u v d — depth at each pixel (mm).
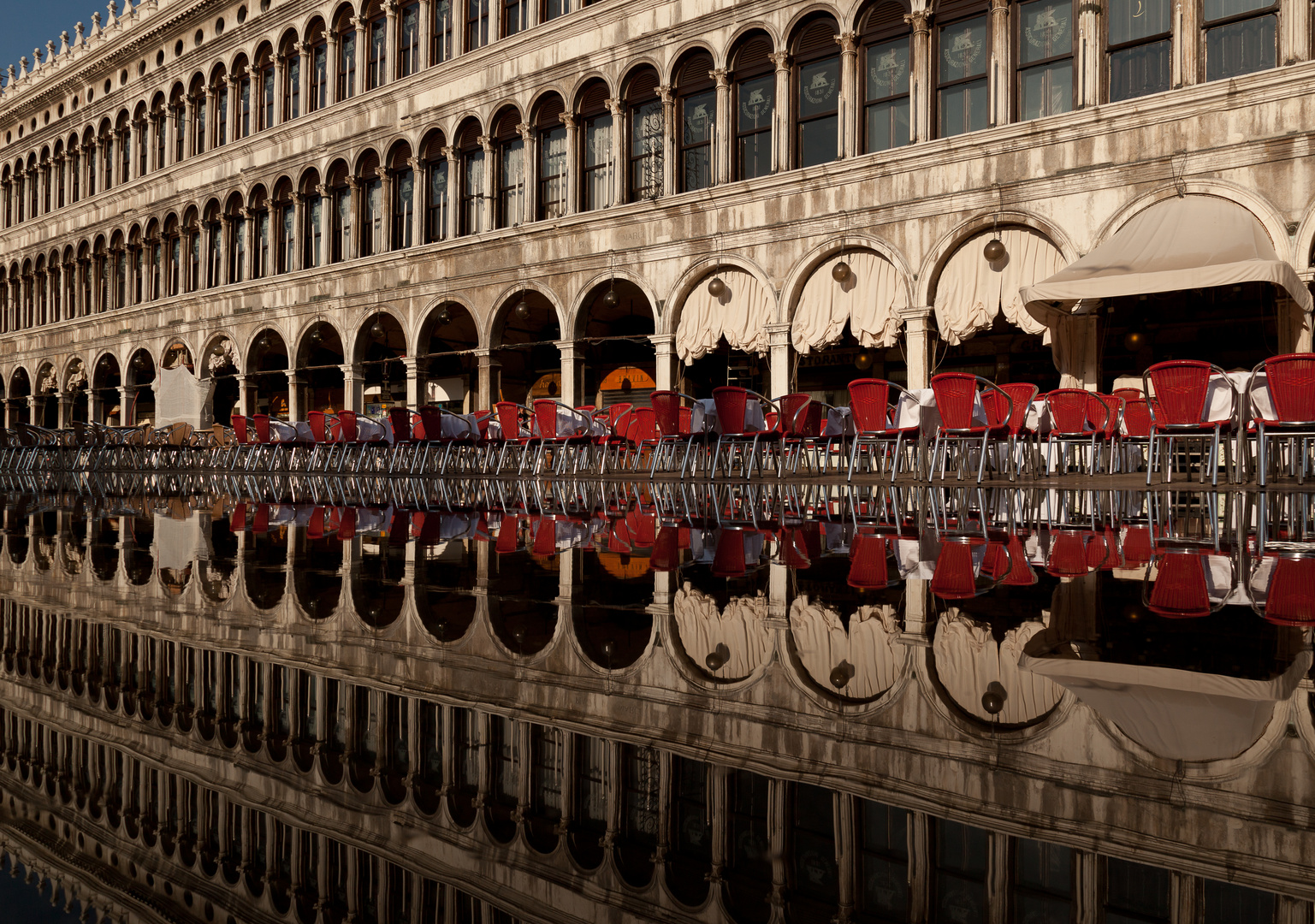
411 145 24188
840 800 1525
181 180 31078
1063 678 2287
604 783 1632
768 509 8594
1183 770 1640
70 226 36625
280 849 1380
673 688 2271
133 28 32219
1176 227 12312
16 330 40156
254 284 28094
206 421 27062
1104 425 11305
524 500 10281
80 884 1241
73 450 22031
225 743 1910
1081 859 1279
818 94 17562
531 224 21297
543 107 21719
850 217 16641
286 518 8008
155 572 4629
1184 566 4418
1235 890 1172
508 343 25875
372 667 2541
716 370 22922
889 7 16484
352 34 26188
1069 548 5258
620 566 4633
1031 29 15039
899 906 1138
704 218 18609
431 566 4680
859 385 10656
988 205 15148
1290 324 12555
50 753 1848
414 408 23953
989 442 12695
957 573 4215
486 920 1110
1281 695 2109
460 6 23375
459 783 1656
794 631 2951
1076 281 11703
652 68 19766
